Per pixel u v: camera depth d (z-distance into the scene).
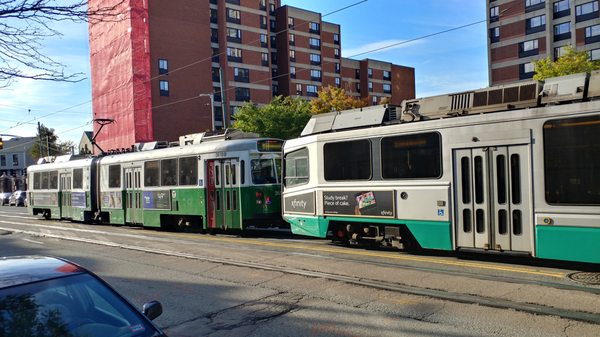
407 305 6.76
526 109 8.53
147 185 18.89
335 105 48.81
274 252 11.50
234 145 15.72
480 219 9.06
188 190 16.94
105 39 58.66
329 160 11.76
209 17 62.25
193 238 15.19
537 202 8.31
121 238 16.05
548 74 34.09
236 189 15.50
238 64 69.69
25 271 3.65
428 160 9.84
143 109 54.91
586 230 7.79
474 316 6.16
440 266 9.07
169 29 58.03
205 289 8.32
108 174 21.41
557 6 54.97
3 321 3.12
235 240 14.15
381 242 10.83
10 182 63.03
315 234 12.15
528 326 5.71
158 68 56.91
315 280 8.47
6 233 20.00
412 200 10.05
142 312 3.75
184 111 58.78
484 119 9.04
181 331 6.23
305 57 79.94
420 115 10.23
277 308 6.96
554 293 6.96
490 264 9.07
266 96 72.31
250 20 71.44
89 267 10.98
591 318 5.87
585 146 7.85
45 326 3.19
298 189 12.67
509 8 58.56
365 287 7.83
